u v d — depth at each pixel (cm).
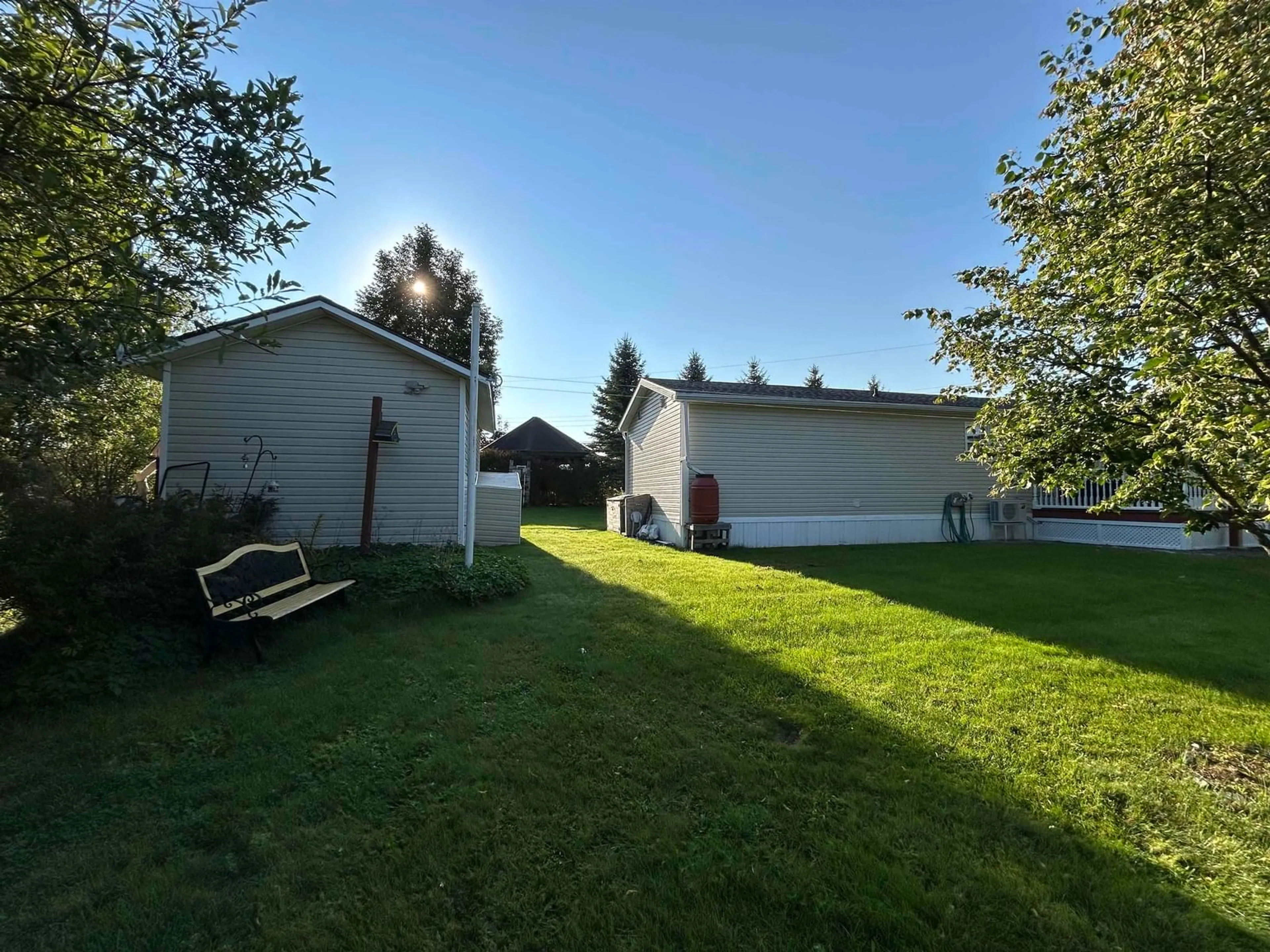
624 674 431
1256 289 233
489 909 202
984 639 521
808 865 221
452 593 645
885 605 661
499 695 393
